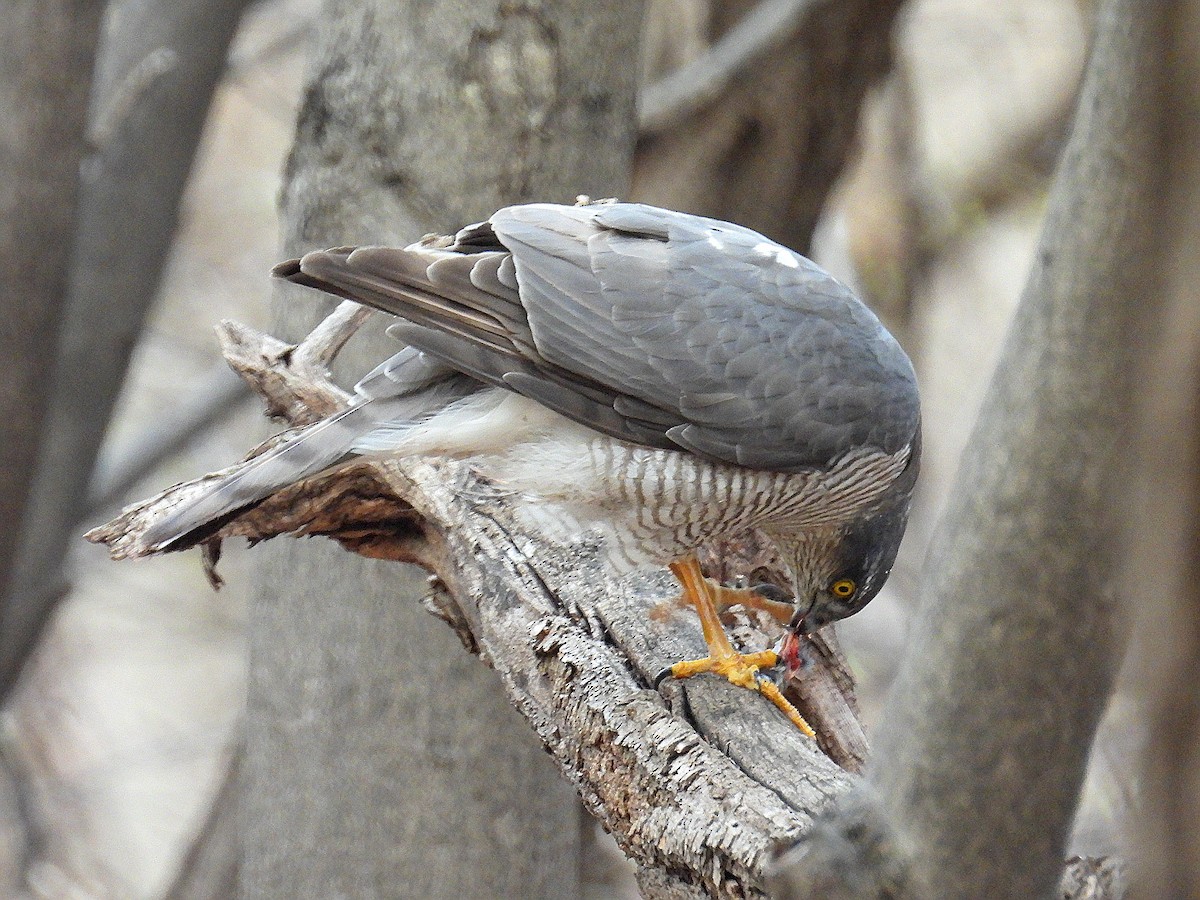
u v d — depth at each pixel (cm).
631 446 823
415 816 1017
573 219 834
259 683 1063
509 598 790
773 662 801
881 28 1362
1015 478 387
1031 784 414
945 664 413
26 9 1187
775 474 839
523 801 1027
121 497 1750
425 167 988
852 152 1533
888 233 1925
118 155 1429
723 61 1337
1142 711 291
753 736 724
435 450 823
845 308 857
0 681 1555
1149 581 285
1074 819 436
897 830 440
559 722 742
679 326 817
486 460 847
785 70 1358
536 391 796
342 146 1003
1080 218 367
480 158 987
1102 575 382
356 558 1005
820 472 846
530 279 804
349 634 1013
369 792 1021
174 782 2575
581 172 1015
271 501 824
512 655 773
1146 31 296
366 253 784
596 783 716
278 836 1056
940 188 1986
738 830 620
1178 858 284
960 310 2370
